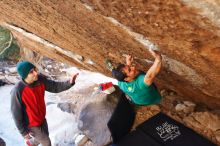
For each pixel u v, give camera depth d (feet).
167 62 8.52
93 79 20.18
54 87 11.94
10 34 28.86
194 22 4.61
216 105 12.07
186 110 13.33
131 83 8.73
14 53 30.01
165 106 14.08
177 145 10.76
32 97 11.23
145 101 9.21
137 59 10.13
